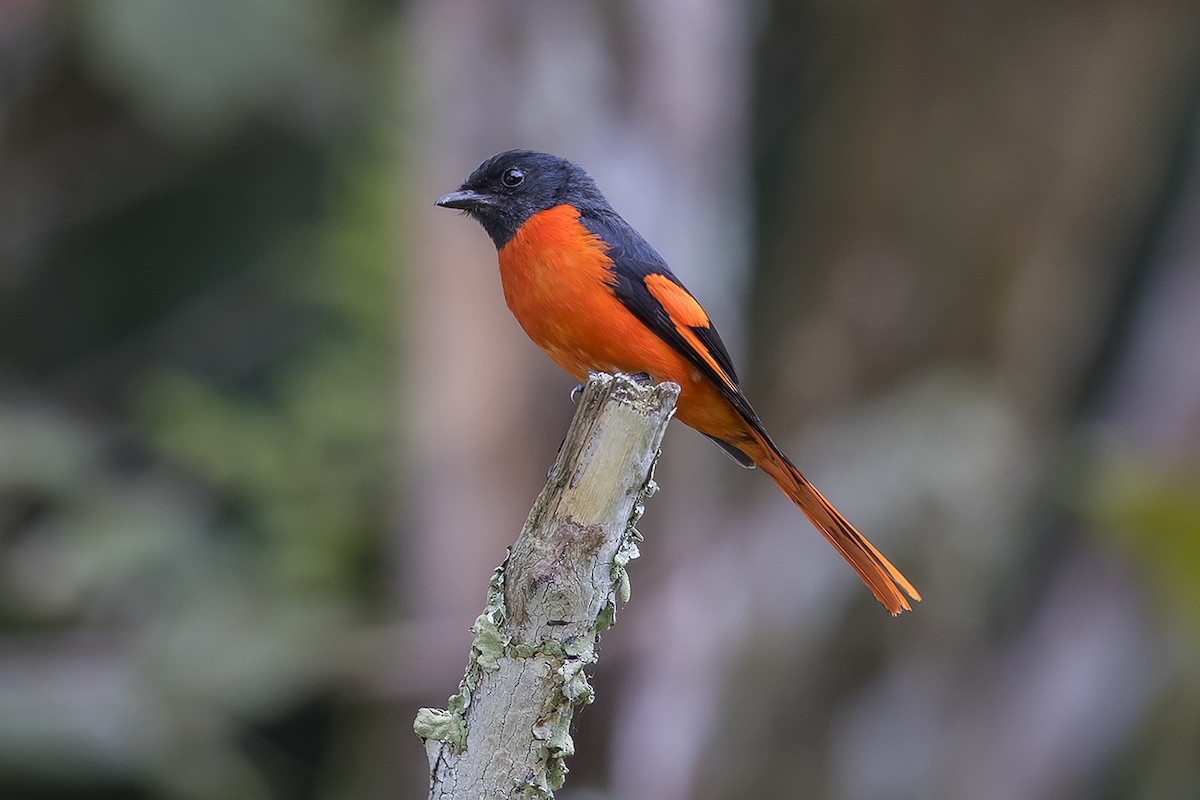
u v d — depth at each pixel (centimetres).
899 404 1377
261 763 1460
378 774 1305
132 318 1581
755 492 1352
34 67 1448
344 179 1516
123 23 1327
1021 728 1295
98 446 1446
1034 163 1408
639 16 1084
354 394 1409
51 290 1572
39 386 1547
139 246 1570
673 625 1162
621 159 1077
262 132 1511
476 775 505
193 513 1375
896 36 1442
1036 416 1435
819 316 1462
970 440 1334
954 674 1301
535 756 503
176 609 1284
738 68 1258
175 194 1549
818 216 1491
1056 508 1350
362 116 1491
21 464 1330
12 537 1367
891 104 1446
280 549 1367
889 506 1300
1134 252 1437
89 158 1537
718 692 1201
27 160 1520
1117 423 1302
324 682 1285
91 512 1332
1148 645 1266
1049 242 1412
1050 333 1431
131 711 1209
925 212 1430
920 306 1430
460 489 1082
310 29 1426
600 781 1156
